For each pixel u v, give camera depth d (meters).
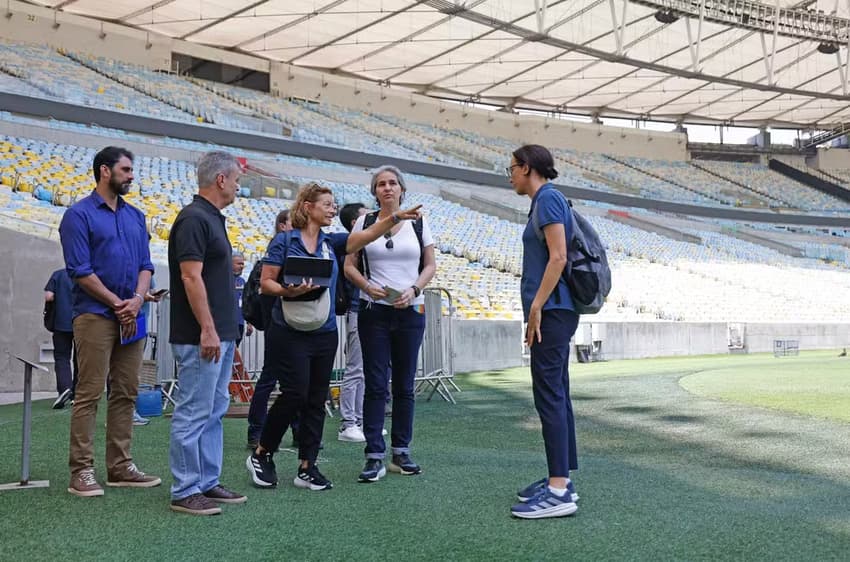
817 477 4.35
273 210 20.59
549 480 3.52
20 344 8.94
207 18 29.28
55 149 19.56
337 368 8.78
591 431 6.25
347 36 31.44
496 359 14.80
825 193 45.84
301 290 3.95
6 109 21.59
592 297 3.62
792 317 25.47
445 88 39.41
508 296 18.83
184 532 3.22
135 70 29.83
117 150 4.20
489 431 6.36
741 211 40.69
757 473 4.48
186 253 3.67
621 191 38.31
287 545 3.01
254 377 8.88
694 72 31.34
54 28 28.64
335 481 4.33
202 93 30.64
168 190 18.81
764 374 11.59
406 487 4.11
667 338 18.92
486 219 27.78
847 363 14.25
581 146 43.12
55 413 7.23
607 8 30.31
